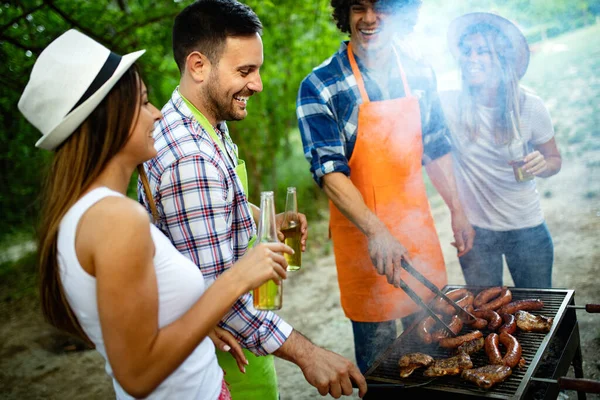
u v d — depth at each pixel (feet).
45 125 4.30
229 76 6.11
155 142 6.10
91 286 4.19
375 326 9.49
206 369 5.01
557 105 25.68
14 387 13.02
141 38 17.26
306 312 15.28
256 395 7.13
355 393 11.07
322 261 19.21
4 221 21.83
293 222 7.60
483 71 8.95
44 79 4.22
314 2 21.16
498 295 8.05
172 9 17.47
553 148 9.55
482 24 8.82
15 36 16.07
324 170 8.47
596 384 5.46
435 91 9.45
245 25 6.02
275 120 23.85
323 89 8.69
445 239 17.79
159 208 6.01
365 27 8.29
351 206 8.39
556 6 31.53
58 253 4.28
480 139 9.41
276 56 22.18
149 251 4.16
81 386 12.77
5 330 16.62
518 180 8.95
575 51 30.37
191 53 6.07
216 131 6.71
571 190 18.75
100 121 4.31
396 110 8.70
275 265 4.71
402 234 9.15
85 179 4.32
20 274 21.68
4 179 21.04
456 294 8.03
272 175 24.39
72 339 15.24
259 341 6.00
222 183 6.05
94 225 4.07
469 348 6.57
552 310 7.47
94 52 4.34
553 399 6.70
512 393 5.62
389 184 8.96
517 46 8.96
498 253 10.03
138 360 4.09
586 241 15.29
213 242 5.91
